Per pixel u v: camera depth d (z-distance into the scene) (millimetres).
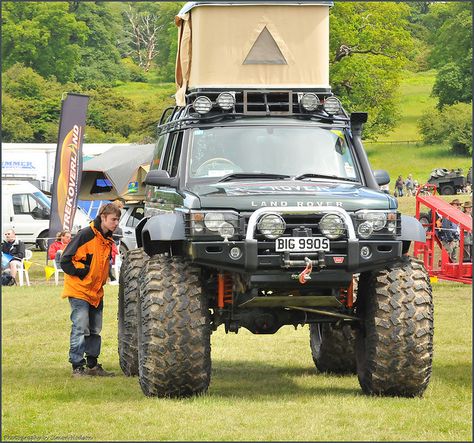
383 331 10406
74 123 29141
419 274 10633
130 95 130625
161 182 11195
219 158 11477
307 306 10938
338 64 83938
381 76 86438
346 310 11094
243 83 12805
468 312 19703
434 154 113125
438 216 28609
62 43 120938
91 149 45719
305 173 11438
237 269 10164
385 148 116062
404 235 10664
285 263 10086
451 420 9406
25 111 108875
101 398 10906
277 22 12883
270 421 9305
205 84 12781
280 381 12156
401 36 87750
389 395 10695
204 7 12742
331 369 12922
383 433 8844
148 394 10656
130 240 28891
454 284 25609
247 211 10219
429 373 10555
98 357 14227
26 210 42938
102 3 142000
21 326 18344
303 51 12898
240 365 13633
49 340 16422
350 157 11672
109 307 21156
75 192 29172
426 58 148000
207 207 10250
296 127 11742
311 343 13305
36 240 42812
